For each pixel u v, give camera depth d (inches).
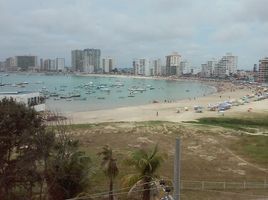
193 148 3366.1
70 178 1489.9
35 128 1422.2
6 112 1342.3
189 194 1977.1
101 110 7130.9
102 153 1732.3
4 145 1342.3
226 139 3769.7
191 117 5885.8
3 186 1385.3
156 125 4394.7
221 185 2203.5
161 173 2362.2
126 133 3956.7
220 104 7357.3
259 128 4872.0
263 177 2463.1
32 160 1385.3
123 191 1536.7
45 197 1510.8
